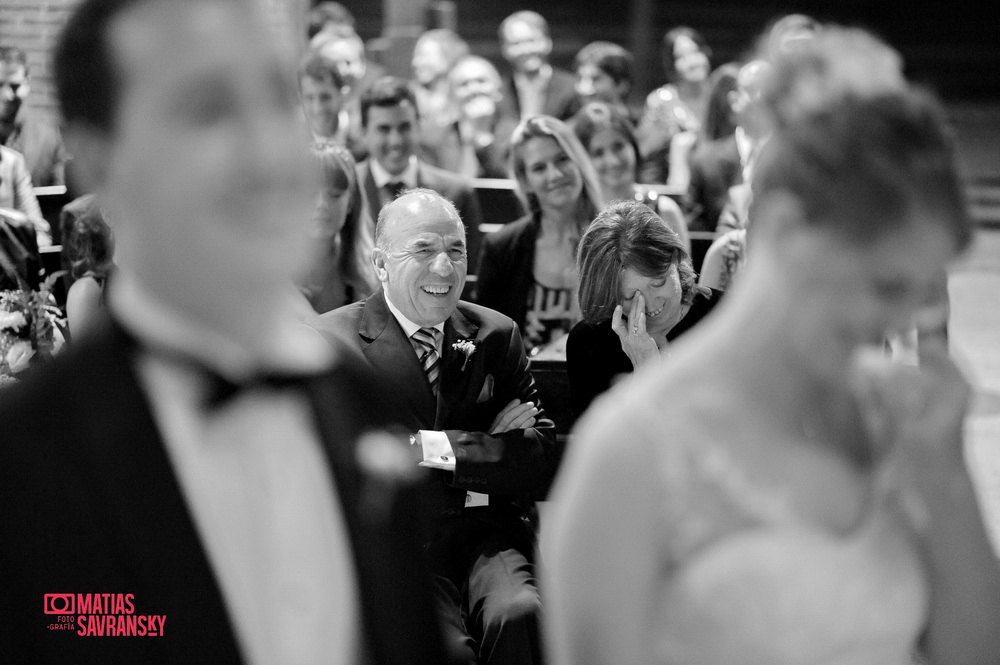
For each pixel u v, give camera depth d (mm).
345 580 1052
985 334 7621
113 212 932
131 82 877
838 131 1236
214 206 883
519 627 2867
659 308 3170
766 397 1339
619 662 1306
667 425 1297
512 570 3033
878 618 1368
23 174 5469
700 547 1306
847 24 18844
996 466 4910
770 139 1328
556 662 1382
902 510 1413
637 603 1301
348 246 4418
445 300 3109
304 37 8250
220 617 965
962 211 1251
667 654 1318
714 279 4488
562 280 4449
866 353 1506
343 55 7762
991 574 1436
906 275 1267
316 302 4348
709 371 1338
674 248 3146
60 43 908
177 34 879
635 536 1292
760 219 1329
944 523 1423
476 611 2986
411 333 3191
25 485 932
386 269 3160
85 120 900
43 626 933
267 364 1019
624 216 3197
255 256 904
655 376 1351
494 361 3254
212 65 879
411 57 9477
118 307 980
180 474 980
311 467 1051
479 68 7562
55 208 5555
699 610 1295
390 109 5203
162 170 878
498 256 4484
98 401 954
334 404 1081
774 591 1294
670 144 7465
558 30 18266
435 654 1124
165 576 950
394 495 1092
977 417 5664
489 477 3068
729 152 5824
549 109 8320
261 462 1019
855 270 1266
